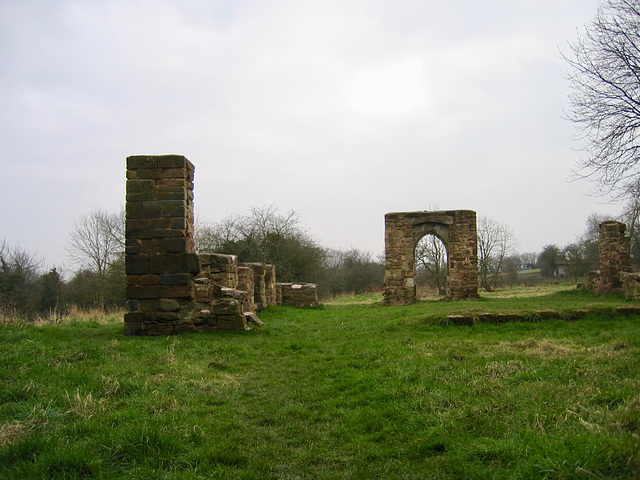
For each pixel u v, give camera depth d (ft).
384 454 15.24
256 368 29.53
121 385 20.93
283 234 128.06
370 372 25.45
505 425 15.38
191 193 43.04
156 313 39.93
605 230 75.20
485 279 143.54
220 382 24.59
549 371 21.13
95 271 124.26
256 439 17.22
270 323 51.57
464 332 37.50
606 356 23.18
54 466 12.98
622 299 63.62
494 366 22.47
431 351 28.60
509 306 49.14
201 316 41.11
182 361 28.53
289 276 124.36
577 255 164.55
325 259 144.87
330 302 111.86
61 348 28.53
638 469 10.66
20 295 95.09
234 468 14.46
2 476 12.42
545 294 87.97
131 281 40.32
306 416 20.06
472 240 84.17
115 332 40.63
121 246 123.24
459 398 18.72
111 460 13.99
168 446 14.96
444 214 84.79
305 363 30.50
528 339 31.53
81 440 14.88
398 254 85.71
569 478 11.03
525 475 11.83
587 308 40.86
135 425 16.05
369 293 164.45
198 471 14.01
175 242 40.29
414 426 17.08
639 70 53.01
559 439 13.05
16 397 18.39
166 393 21.13
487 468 12.75
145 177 40.63
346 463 15.07
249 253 123.03
